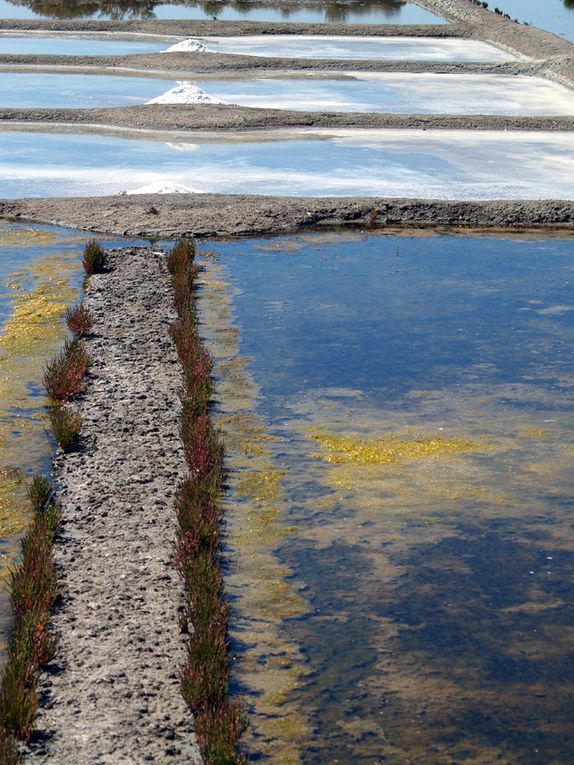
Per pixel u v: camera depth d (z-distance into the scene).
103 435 14.44
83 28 64.62
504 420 15.27
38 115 37.28
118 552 11.48
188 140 34.84
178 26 65.25
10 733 8.38
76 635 9.95
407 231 26.09
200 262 23.02
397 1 85.62
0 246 23.64
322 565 11.48
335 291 21.19
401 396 16.08
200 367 16.48
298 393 16.16
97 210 26.39
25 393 15.84
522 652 10.07
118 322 18.95
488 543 11.98
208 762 8.18
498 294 21.20
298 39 63.62
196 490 12.46
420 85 48.19
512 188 29.58
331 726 9.00
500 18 70.31
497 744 8.84
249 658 9.88
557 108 42.69
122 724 8.72
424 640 10.22
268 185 29.44
